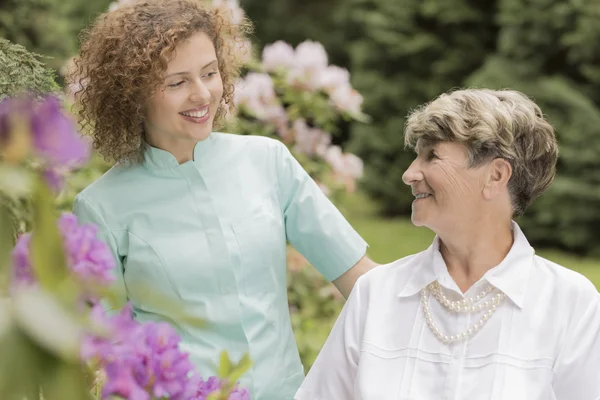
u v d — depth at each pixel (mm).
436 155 1876
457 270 1941
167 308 1045
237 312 2268
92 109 2244
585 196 9031
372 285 2029
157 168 2303
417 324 1924
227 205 2324
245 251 2295
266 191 2404
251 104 4039
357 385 1917
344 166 4207
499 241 1911
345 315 2045
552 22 9391
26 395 874
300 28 13234
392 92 10820
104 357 1122
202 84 2154
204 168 2336
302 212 2455
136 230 2270
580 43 9227
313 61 4184
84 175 3461
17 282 900
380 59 10906
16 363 855
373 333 1952
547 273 1897
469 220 1884
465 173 1856
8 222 954
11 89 1810
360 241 2500
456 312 1887
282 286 2402
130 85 2131
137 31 2127
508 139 1835
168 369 1286
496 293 1877
